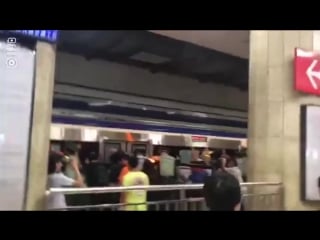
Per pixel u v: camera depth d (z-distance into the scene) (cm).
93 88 1040
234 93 1392
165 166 742
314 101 481
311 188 463
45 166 306
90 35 834
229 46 959
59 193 286
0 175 277
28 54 296
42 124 304
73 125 1005
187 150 1208
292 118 470
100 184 584
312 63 480
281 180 462
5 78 283
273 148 473
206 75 1180
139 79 1130
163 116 1196
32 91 296
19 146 288
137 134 1096
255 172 488
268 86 485
